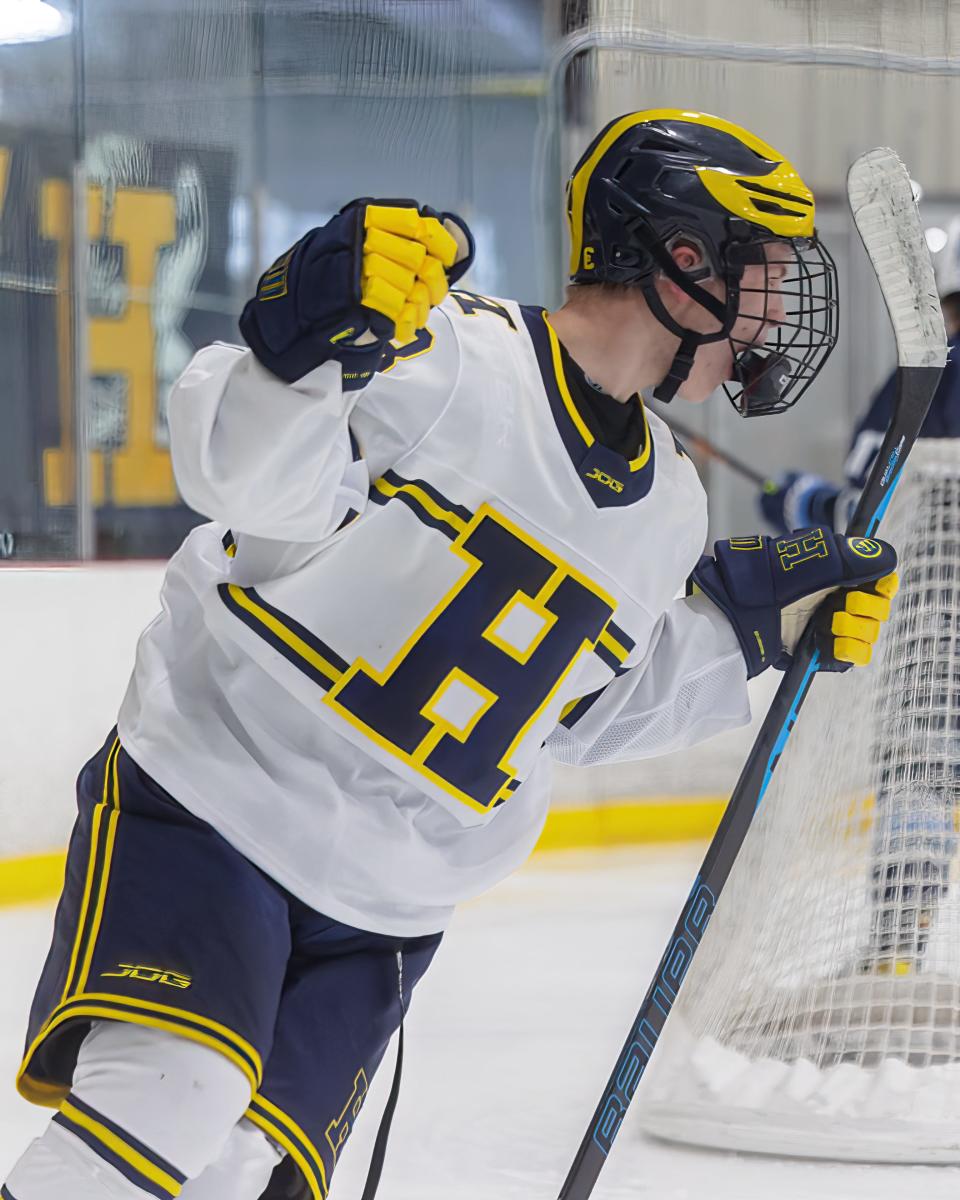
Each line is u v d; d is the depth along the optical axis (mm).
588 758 3875
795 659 4016
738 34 13938
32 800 9477
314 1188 3037
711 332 3307
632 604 3391
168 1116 2736
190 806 3023
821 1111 4973
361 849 3094
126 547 12195
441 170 14047
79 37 12008
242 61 13234
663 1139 5230
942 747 5176
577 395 3199
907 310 4160
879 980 5227
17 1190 2787
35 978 7742
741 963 5270
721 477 14531
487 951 8633
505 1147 5234
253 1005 2857
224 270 13195
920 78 14406
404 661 3059
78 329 11789
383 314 2533
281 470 2631
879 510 4234
